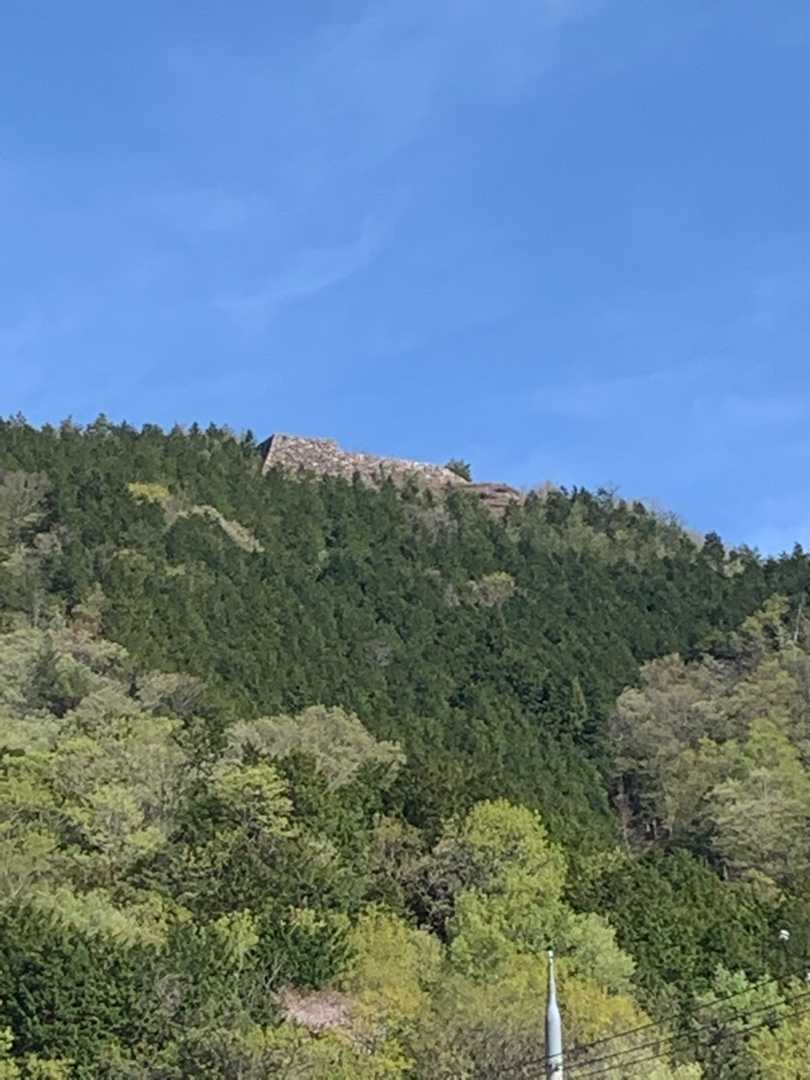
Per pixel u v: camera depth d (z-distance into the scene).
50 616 98.88
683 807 93.75
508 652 111.44
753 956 66.94
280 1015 53.22
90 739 73.31
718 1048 56.31
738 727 103.06
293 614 110.31
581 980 56.75
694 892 72.38
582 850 76.50
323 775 75.44
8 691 83.25
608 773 101.31
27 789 67.38
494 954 59.25
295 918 60.19
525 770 91.62
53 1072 48.91
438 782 76.56
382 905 65.50
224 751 77.75
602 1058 50.50
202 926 59.28
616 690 111.75
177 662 93.44
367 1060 50.47
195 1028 50.50
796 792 87.38
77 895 61.81
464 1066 50.47
